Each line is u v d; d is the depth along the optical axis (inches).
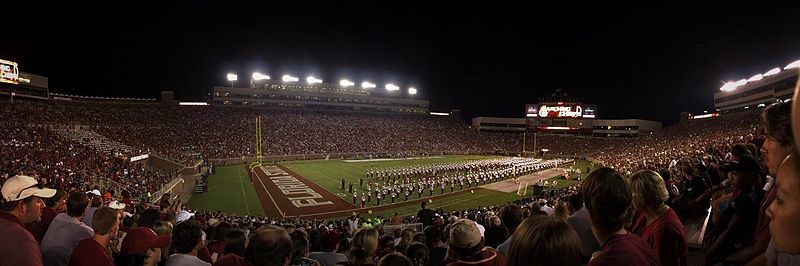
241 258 165.0
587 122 4308.6
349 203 1357.0
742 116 2760.8
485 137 4426.7
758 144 298.0
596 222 117.5
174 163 1951.3
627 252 103.7
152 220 321.4
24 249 142.9
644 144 3255.4
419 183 1530.5
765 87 2834.6
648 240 150.6
